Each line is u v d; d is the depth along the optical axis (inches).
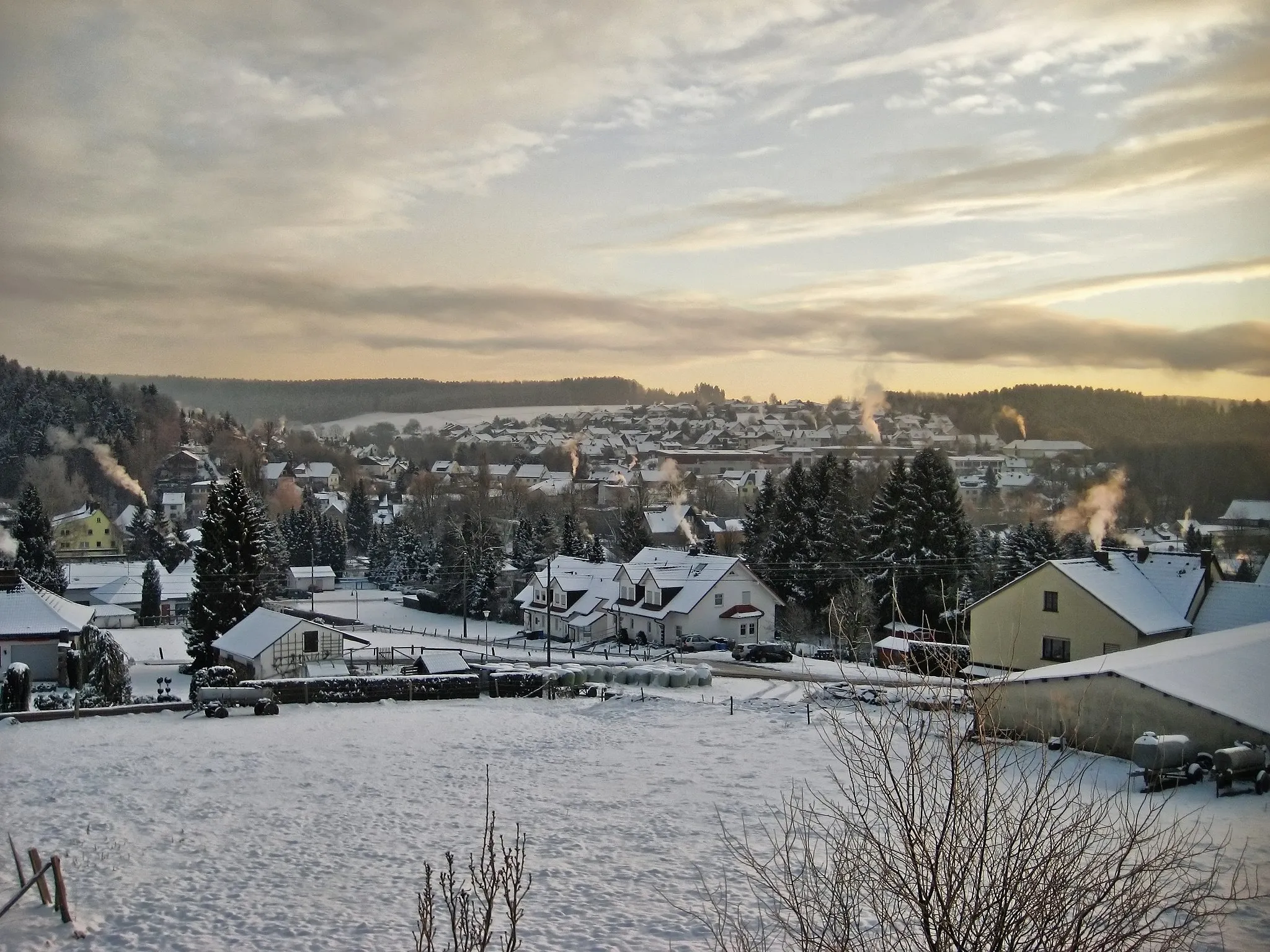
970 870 310.5
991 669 1592.0
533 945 540.1
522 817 805.9
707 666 1806.1
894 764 628.7
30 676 1378.0
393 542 4394.7
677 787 899.4
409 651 2204.7
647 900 605.3
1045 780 341.4
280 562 4052.7
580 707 1409.9
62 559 4131.4
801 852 673.6
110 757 1015.6
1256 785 740.0
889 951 412.8
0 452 5182.1
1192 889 386.0
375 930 562.6
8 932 556.1
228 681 1422.2
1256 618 1473.9
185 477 5713.6
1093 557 1596.9
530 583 3157.0
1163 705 844.6
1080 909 310.8
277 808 831.1
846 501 2635.3
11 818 788.6
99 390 5876.0
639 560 2787.9
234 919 579.8
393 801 858.8
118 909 594.9
